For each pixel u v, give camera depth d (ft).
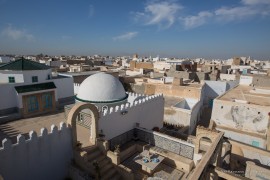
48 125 54.08
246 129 73.20
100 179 36.83
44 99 65.00
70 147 40.40
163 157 48.65
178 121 86.48
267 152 53.67
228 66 230.68
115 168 40.96
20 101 59.00
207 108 130.31
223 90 131.44
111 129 49.93
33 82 64.95
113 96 56.59
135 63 246.68
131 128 57.21
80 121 52.08
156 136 54.54
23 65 64.85
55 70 148.97
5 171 31.48
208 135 47.42
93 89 55.62
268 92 93.09
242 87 111.86
